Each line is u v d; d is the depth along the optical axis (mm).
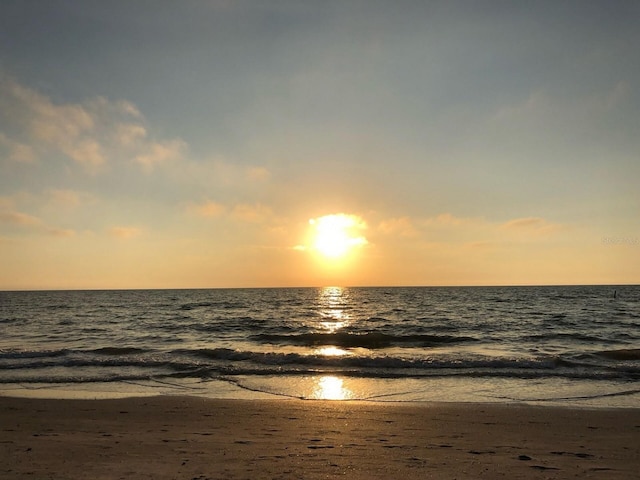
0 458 6766
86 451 7207
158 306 72250
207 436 8492
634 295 101375
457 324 39812
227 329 36812
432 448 7723
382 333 33031
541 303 72062
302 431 9023
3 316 52219
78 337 31094
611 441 8430
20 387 14484
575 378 15617
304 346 25625
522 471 6371
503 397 12953
